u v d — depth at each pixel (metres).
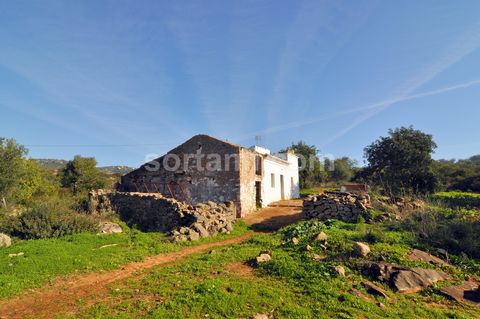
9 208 19.45
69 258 10.35
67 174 41.00
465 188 36.62
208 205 17.84
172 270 9.17
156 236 14.16
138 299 7.15
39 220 13.28
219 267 9.22
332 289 7.23
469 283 7.85
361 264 8.45
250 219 20.84
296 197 35.94
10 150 28.14
